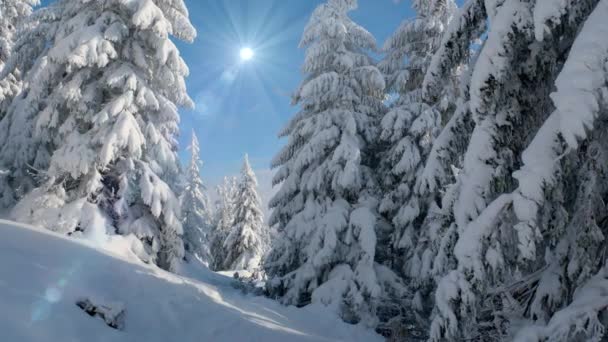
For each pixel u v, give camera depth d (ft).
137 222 40.37
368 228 41.63
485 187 16.12
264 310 36.14
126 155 40.75
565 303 14.24
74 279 24.49
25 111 49.08
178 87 45.01
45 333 16.79
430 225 39.24
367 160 51.16
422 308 39.55
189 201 99.91
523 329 13.66
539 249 15.83
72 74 41.11
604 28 11.47
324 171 45.93
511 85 16.42
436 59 20.33
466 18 19.49
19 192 49.42
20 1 68.18
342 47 49.14
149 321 24.54
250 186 113.91
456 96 25.80
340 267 42.86
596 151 13.62
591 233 13.38
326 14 50.34
